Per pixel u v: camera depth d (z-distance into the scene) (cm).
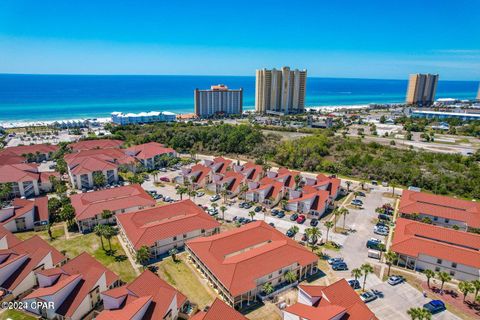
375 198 11425
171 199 11088
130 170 14350
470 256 6806
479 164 14688
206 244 7138
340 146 16938
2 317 5453
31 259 6400
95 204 9200
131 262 7325
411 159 14812
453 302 6134
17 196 11069
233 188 11550
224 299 6075
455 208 9700
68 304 5438
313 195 10131
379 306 5991
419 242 7294
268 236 7600
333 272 7062
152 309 5138
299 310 5178
